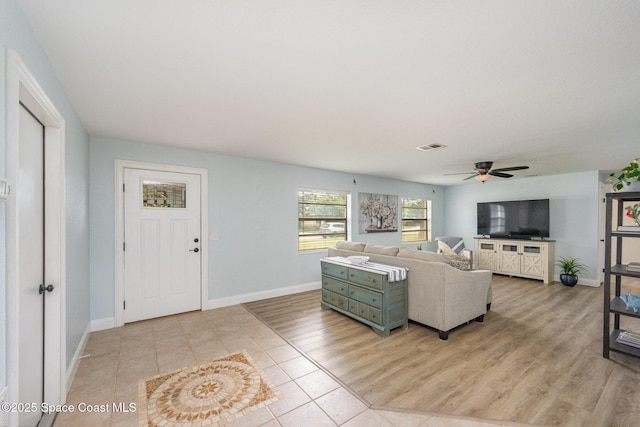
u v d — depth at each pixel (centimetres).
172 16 128
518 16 126
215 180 394
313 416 178
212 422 173
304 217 502
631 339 247
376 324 305
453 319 295
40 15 127
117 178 325
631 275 238
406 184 675
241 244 417
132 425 171
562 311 379
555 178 571
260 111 242
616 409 183
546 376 221
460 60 163
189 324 331
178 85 196
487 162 434
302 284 486
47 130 186
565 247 557
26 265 159
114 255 323
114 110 238
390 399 194
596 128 281
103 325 315
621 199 250
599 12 123
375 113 245
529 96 210
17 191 117
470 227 716
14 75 115
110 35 142
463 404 188
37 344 173
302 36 142
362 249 396
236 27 135
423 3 119
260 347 272
